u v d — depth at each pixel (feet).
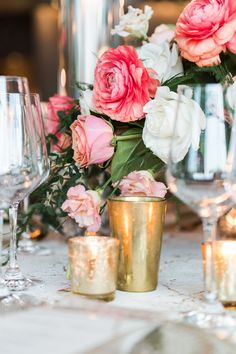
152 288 3.04
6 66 20.31
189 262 3.78
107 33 4.73
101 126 3.17
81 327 2.21
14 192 2.93
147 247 2.99
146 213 2.97
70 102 3.69
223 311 2.56
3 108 2.87
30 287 3.06
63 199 3.37
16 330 2.19
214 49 3.13
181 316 2.52
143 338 2.16
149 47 3.42
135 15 3.78
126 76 3.11
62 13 4.85
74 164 3.36
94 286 2.75
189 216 5.16
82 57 4.75
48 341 2.08
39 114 2.98
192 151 2.59
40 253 4.09
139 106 3.13
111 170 3.23
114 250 2.80
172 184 2.60
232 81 3.29
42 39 17.75
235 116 2.57
